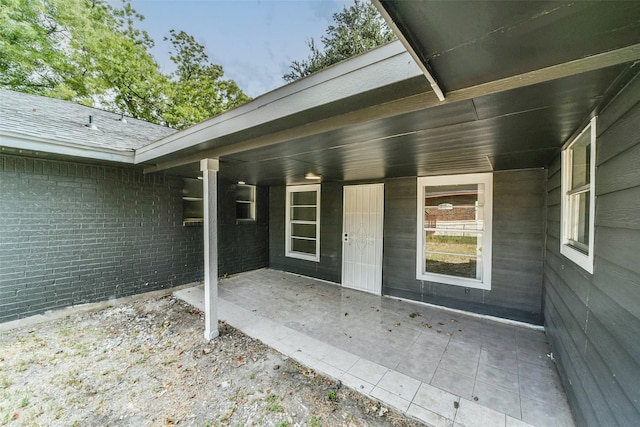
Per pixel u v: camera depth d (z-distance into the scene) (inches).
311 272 241.0
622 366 49.5
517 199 145.2
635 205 46.4
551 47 39.9
